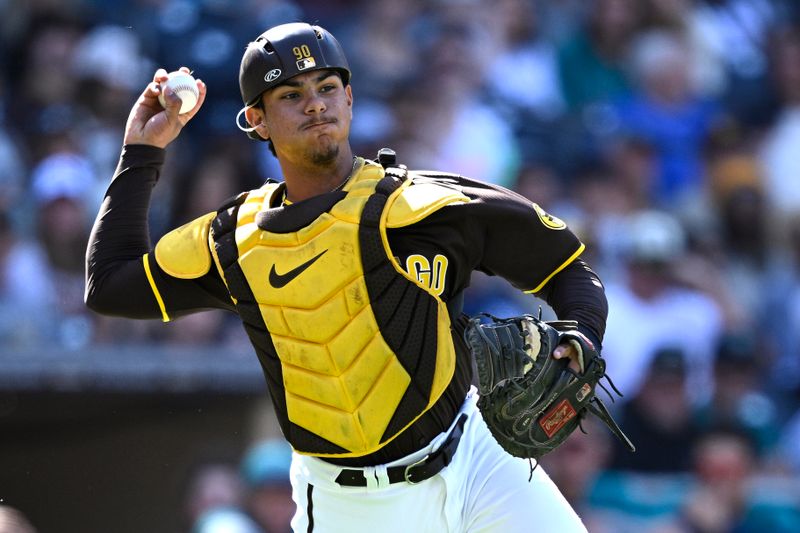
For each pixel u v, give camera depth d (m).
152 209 30.94
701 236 36.06
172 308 12.94
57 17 33.25
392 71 35.91
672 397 28.62
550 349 11.58
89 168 31.02
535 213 12.28
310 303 11.86
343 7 37.03
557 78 37.84
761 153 38.56
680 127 37.81
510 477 12.45
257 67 12.34
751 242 36.81
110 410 23.44
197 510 23.59
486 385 11.48
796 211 37.84
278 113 12.27
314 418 12.19
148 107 13.78
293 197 12.54
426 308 11.87
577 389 11.79
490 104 36.09
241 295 12.25
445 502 12.30
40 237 29.05
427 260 11.89
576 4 38.94
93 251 13.34
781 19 41.31
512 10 37.78
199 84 13.71
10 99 32.53
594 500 26.95
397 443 12.09
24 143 31.23
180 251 12.64
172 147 32.25
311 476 12.54
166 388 23.72
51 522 23.08
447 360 11.99
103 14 34.34
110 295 13.05
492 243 12.28
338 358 11.88
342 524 12.52
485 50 36.88
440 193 11.96
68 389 23.14
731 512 27.59
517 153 35.78
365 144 33.84
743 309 34.56
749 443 29.56
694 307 32.03
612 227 34.22
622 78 38.38
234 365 24.16
